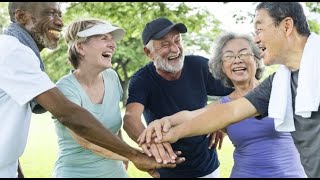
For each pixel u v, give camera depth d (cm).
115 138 232
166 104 308
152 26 308
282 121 212
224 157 677
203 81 319
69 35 267
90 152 268
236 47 279
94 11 714
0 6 733
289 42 207
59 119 217
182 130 252
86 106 263
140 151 253
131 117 291
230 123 241
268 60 214
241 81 282
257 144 266
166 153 255
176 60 304
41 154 794
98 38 263
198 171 316
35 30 224
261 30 211
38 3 223
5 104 209
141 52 1689
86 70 267
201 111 273
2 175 214
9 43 207
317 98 198
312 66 199
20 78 204
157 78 308
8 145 210
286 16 204
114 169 277
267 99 230
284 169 263
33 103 217
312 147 208
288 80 213
